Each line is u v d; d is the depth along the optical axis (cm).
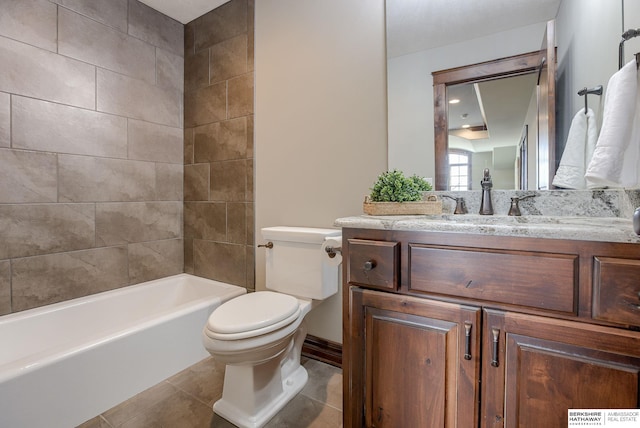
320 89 183
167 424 135
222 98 226
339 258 148
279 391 149
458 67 146
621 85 95
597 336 76
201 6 226
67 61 185
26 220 172
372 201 141
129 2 214
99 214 202
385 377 105
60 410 128
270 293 162
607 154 96
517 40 134
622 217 112
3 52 162
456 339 93
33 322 167
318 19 183
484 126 141
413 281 100
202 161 238
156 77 231
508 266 86
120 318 204
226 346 123
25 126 170
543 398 82
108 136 205
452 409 94
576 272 78
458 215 136
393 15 159
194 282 236
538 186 131
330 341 186
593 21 115
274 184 203
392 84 160
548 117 128
